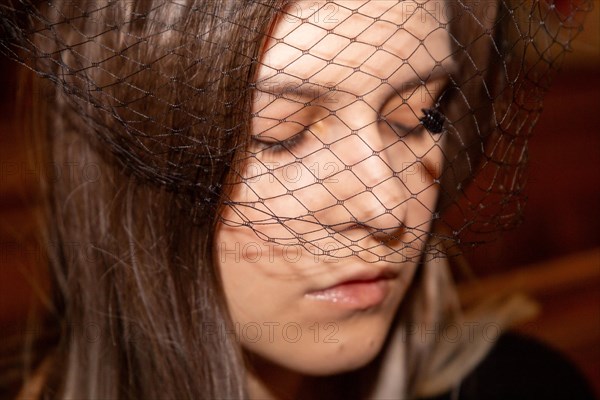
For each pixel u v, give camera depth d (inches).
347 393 36.9
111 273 32.1
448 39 26.4
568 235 73.7
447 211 33.0
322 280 27.2
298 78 24.0
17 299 49.9
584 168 77.1
